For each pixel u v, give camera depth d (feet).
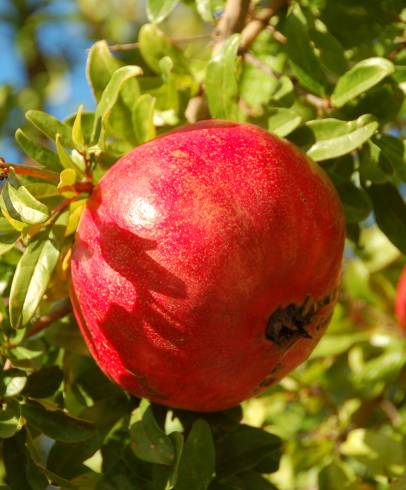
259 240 1.80
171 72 2.15
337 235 1.87
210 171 1.81
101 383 2.06
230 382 1.87
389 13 2.14
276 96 2.11
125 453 1.97
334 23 2.15
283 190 1.82
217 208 1.79
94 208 1.85
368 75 2.03
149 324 1.82
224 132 1.86
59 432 1.95
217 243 1.78
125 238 1.81
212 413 2.03
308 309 1.86
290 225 1.82
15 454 1.95
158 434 1.93
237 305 1.80
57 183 1.94
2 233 1.92
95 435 2.00
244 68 2.21
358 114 2.07
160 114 2.17
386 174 2.03
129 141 2.03
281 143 1.87
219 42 2.17
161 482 1.91
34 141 1.96
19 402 1.95
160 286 1.79
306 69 2.09
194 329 1.81
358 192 2.09
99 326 1.85
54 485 1.93
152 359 1.84
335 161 2.10
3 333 1.97
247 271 1.79
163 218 1.79
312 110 2.23
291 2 2.17
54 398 2.04
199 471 1.92
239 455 2.01
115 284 1.82
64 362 2.07
